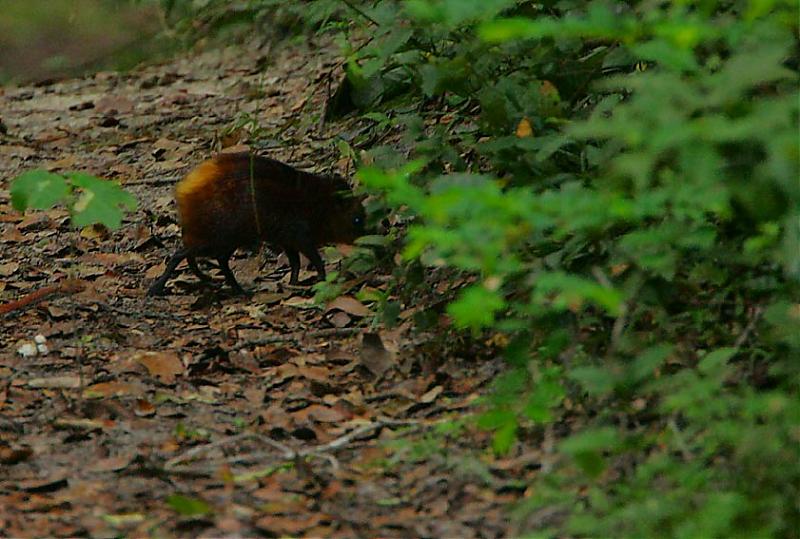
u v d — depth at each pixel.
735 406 7.01
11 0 29.12
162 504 7.74
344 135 15.61
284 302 12.10
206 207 12.13
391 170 10.11
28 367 10.36
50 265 13.42
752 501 6.34
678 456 7.42
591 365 8.16
